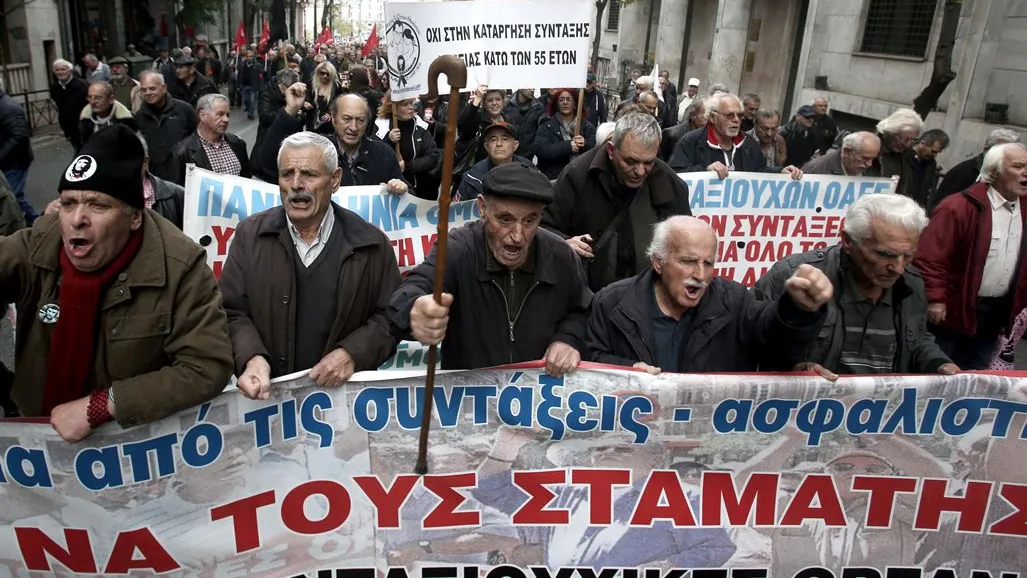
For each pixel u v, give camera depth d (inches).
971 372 95.8
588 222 145.3
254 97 855.7
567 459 95.0
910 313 110.0
